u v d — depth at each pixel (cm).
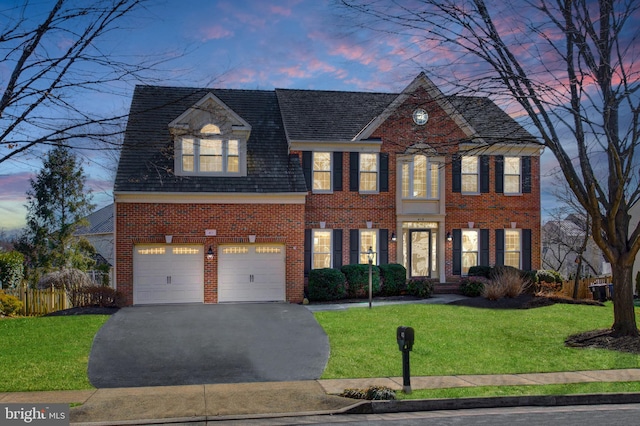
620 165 1316
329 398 1011
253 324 1677
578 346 1400
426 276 2544
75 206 3372
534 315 1800
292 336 1519
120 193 2041
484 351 1350
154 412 934
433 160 2489
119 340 1464
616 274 1458
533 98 1309
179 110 2411
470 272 2505
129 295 2069
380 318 1742
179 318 1767
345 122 2550
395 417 921
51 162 3253
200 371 1211
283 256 2188
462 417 918
